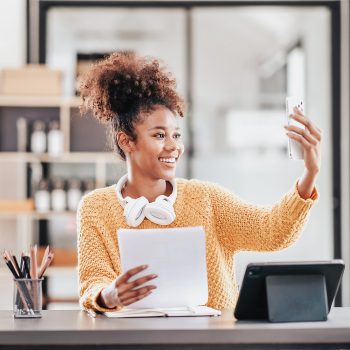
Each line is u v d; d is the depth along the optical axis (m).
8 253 2.31
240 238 2.52
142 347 1.99
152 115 2.49
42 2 6.23
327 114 6.34
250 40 6.33
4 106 5.99
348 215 6.24
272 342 2.00
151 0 6.23
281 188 6.32
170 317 2.24
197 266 2.30
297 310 2.16
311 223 6.28
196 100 6.31
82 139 6.05
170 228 2.34
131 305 2.28
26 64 6.20
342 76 6.31
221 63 6.31
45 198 5.81
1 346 1.98
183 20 6.30
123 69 2.53
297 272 2.17
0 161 5.72
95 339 1.98
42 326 2.05
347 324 2.10
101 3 6.25
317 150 2.24
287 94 6.34
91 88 2.58
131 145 2.52
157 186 2.54
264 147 6.33
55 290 6.04
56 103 5.85
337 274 2.21
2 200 5.71
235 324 2.09
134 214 2.45
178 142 2.53
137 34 6.29
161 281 2.28
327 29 6.34
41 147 5.82
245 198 6.32
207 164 6.31
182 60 6.30
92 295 2.28
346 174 6.26
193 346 1.99
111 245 2.47
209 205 2.55
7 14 6.07
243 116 6.32
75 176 6.09
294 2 6.27
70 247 6.07
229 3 6.25
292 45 6.34
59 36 6.27
